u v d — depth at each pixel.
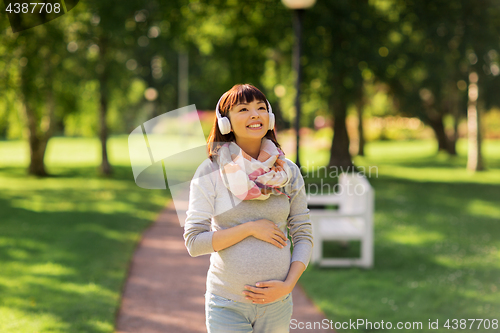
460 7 13.30
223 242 1.82
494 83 15.23
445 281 4.82
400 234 7.23
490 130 36.00
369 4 13.46
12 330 3.46
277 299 1.86
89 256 5.66
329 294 4.39
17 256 5.66
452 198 11.02
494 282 4.81
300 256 1.94
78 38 13.76
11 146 31.72
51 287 4.50
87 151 27.67
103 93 15.68
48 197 11.02
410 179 14.82
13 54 11.46
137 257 5.79
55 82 14.47
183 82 30.95
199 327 3.68
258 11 13.94
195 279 4.92
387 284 4.71
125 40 14.43
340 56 12.84
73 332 3.46
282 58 14.95
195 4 14.08
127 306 4.11
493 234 7.23
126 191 12.22
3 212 8.88
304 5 6.00
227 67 15.97
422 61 13.44
